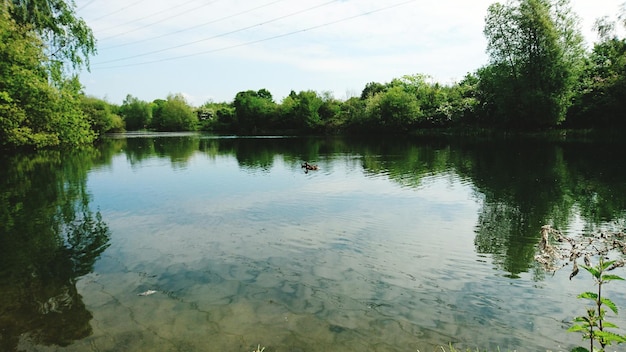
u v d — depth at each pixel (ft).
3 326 25.40
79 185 78.33
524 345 22.25
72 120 122.31
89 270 34.58
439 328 24.11
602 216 47.60
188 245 40.60
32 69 104.94
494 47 172.14
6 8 97.96
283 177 84.58
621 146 126.00
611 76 154.92
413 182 74.64
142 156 138.92
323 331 23.89
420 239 41.14
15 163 116.26
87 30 122.11
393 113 250.57
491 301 27.53
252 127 359.87
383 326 24.40
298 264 34.83
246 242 41.14
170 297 28.94
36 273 34.17
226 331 24.09
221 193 67.82
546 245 19.88
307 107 306.35
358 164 104.37
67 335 24.16
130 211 55.93
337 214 51.83
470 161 103.86
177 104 410.72
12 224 49.88
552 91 161.27
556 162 95.55
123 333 24.22
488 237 41.29
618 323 24.38
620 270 31.19
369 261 35.29
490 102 204.23
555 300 27.55
